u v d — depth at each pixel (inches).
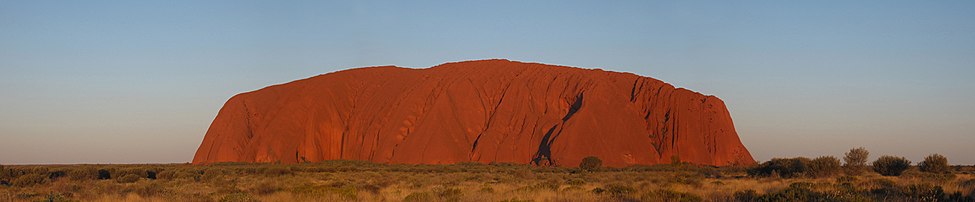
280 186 1391.5
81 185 1598.2
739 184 1387.8
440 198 931.3
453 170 2984.7
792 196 772.0
